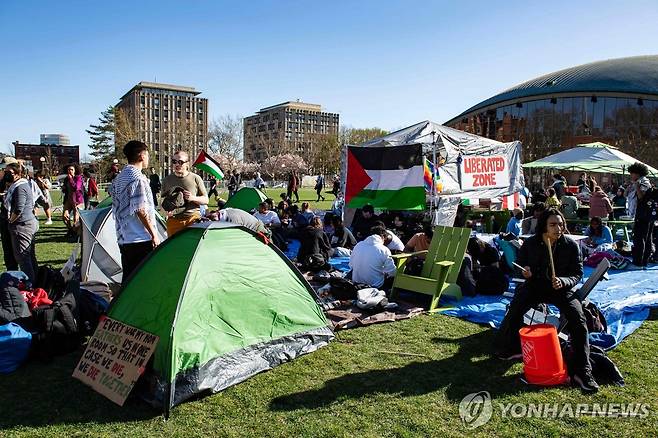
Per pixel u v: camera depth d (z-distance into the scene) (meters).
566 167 19.12
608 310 6.66
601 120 51.00
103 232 8.11
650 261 10.72
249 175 88.44
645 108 48.44
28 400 4.29
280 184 71.94
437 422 3.91
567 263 5.04
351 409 4.12
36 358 5.12
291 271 5.68
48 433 3.75
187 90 132.50
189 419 3.97
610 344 5.49
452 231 7.70
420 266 7.80
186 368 4.34
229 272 5.06
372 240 7.85
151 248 5.53
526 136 56.50
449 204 13.03
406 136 13.21
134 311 4.82
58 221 17.36
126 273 5.55
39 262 10.03
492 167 14.81
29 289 5.71
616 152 18.42
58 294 5.95
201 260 4.87
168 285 4.75
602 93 50.28
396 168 13.23
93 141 83.38
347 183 14.05
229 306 4.95
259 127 167.00
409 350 5.48
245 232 5.45
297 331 5.45
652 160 46.88
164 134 129.50
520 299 5.18
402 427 3.83
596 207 13.59
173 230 7.02
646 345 5.62
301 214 14.18
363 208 12.94
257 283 5.25
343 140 100.94
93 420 3.96
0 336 4.84
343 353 5.39
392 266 7.79
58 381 4.68
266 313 5.24
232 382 4.58
